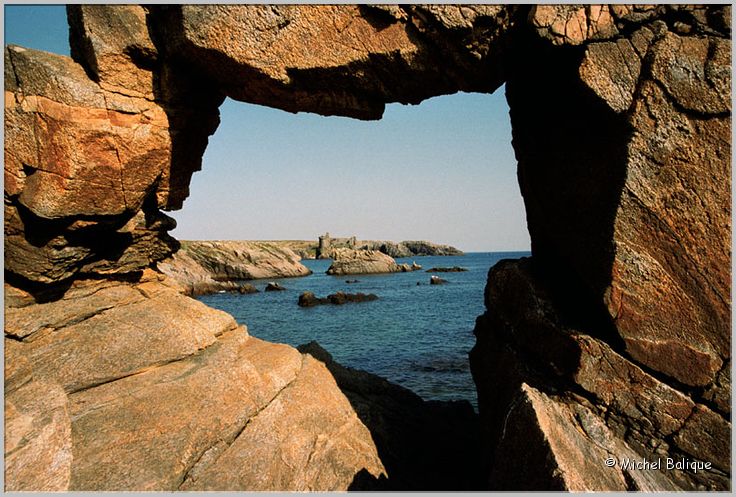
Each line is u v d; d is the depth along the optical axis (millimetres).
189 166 10648
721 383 7562
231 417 7977
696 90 7555
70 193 8016
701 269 7668
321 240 182750
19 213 8023
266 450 7855
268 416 8594
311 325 35844
